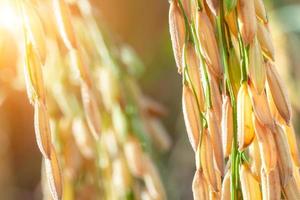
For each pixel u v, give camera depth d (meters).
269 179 0.15
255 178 0.15
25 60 0.16
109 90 0.24
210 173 0.15
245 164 0.15
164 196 0.24
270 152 0.15
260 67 0.15
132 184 0.24
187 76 0.15
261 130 0.15
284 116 0.15
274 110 0.15
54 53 0.24
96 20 0.24
